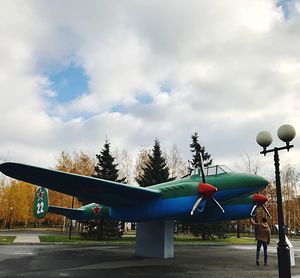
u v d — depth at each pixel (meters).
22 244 20.08
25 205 52.88
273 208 46.47
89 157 45.94
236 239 30.95
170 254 14.55
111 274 9.45
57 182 11.66
